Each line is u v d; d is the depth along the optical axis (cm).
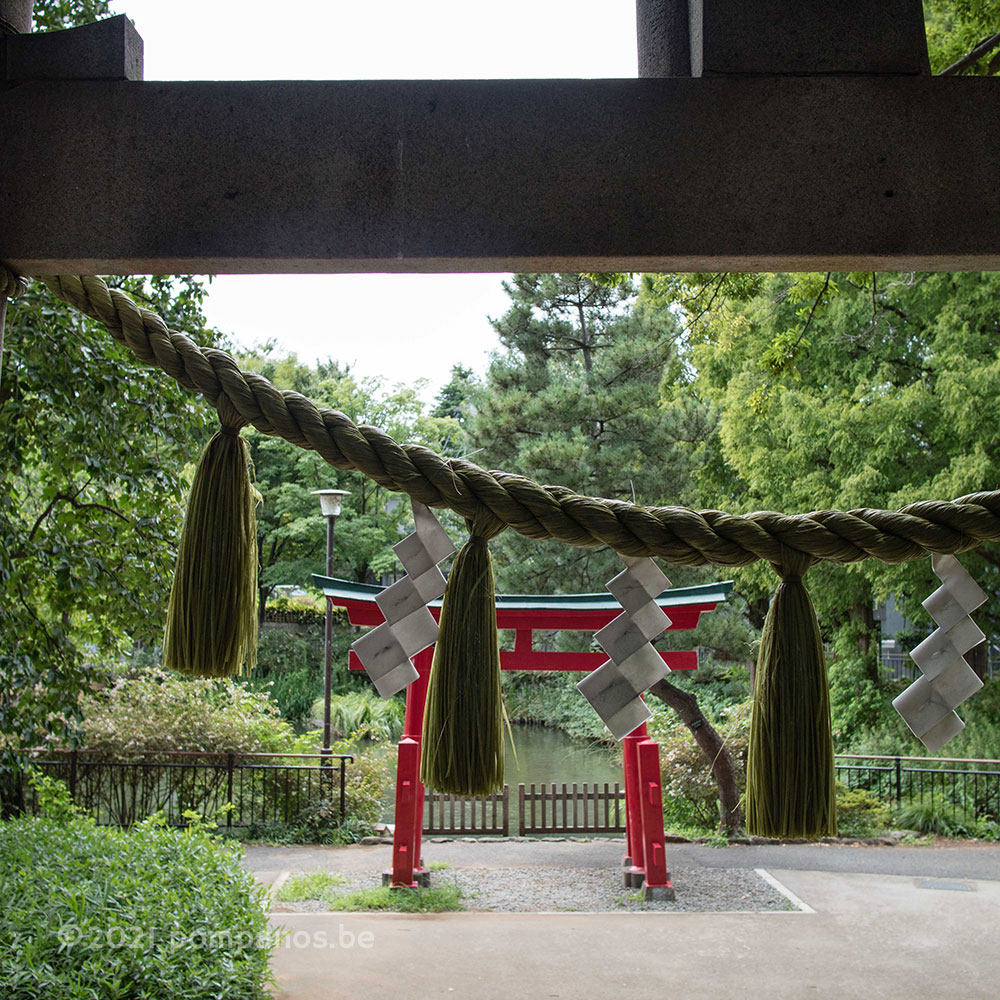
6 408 473
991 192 136
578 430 1158
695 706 894
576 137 138
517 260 139
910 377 1127
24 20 152
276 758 943
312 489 1828
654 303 659
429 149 139
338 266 141
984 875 741
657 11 150
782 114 138
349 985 475
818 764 135
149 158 140
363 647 143
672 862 796
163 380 515
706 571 1177
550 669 712
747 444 1181
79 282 145
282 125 140
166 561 526
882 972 512
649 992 480
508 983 488
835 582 1173
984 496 140
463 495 138
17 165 141
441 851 852
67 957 316
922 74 140
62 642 512
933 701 145
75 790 879
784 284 1034
